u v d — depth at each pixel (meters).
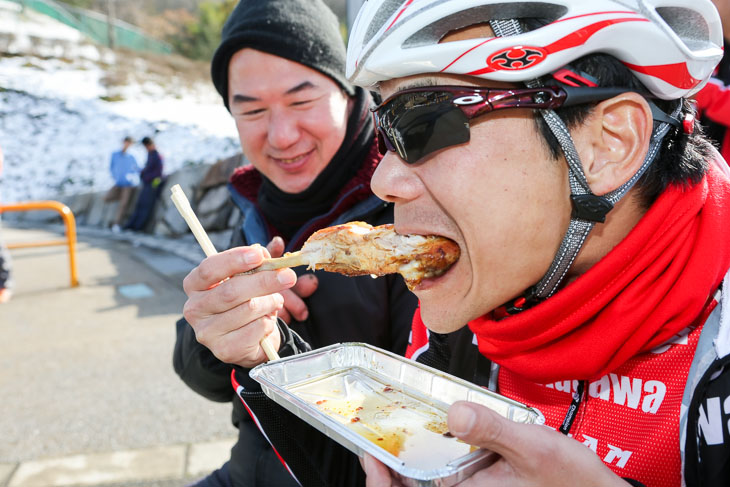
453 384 1.06
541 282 0.99
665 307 0.94
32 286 7.71
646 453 0.98
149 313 6.40
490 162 0.88
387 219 1.79
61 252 10.34
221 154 17.69
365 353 1.28
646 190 0.96
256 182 2.22
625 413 1.03
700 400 0.91
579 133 0.90
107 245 10.99
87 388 4.41
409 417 1.04
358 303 1.70
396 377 1.20
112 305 6.74
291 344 1.50
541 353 1.04
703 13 0.94
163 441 3.61
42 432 3.74
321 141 1.80
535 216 0.90
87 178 16.77
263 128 1.83
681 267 0.95
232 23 1.79
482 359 1.30
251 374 1.17
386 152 1.07
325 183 1.84
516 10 0.86
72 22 37.12
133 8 48.19
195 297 1.38
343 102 1.82
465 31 0.90
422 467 0.86
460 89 0.88
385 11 0.96
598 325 0.98
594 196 0.90
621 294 0.97
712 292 0.98
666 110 0.97
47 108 21.66
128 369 4.76
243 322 1.33
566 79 0.87
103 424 3.84
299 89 1.73
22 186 16.17
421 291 1.03
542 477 0.76
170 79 30.33
